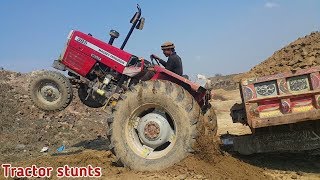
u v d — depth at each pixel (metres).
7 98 14.18
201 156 5.87
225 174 5.67
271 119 6.06
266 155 7.26
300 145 6.27
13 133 10.43
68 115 13.33
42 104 7.57
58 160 6.75
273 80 6.12
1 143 9.27
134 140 6.18
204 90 6.33
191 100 5.90
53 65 7.70
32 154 8.27
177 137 5.85
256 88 6.21
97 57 7.41
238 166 6.14
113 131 6.21
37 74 7.59
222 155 6.41
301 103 6.02
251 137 6.61
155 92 5.98
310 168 6.50
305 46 9.81
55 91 7.57
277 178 5.94
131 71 6.91
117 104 6.25
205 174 5.58
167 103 5.91
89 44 7.50
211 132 6.46
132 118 6.19
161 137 5.98
